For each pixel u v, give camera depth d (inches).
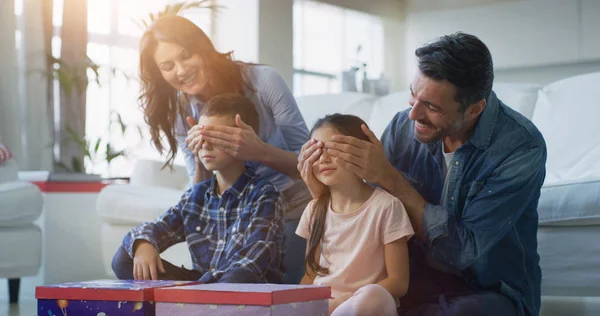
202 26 240.1
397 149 71.7
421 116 60.4
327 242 67.0
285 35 241.4
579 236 90.7
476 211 61.4
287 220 82.4
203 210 76.2
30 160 199.9
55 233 138.0
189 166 90.3
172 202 120.0
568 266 91.4
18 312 109.7
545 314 105.4
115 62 220.1
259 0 232.4
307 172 66.7
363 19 301.9
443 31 285.9
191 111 85.6
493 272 64.2
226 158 74.3
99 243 141.9
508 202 60.9
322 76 290.0
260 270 68.2
